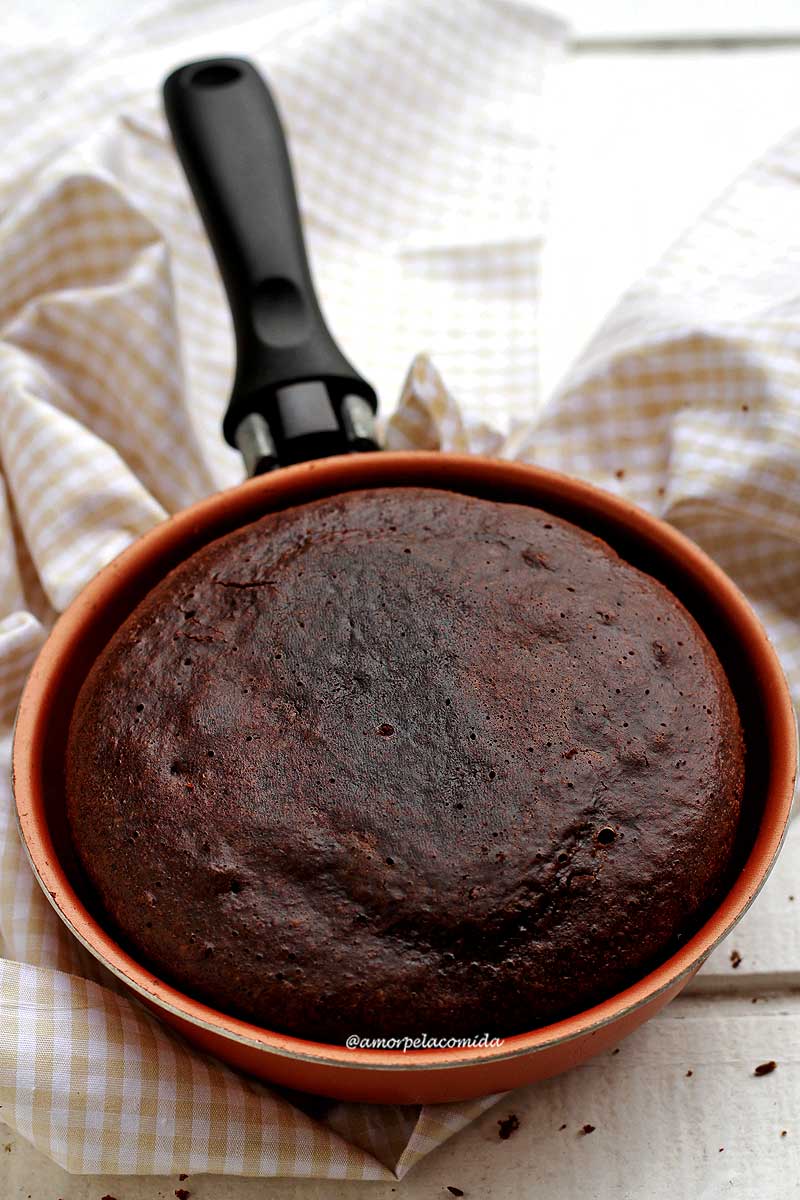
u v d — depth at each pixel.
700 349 0.69
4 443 0.70
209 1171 0.57
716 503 0.68
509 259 0.80
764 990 0.62
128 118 0.80
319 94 0.83
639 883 0.53
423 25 0.86
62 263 0.75
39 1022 0.56
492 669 0.56
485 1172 0.58
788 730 0.56
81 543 0.68
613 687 0.56
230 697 0.56
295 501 0.63
